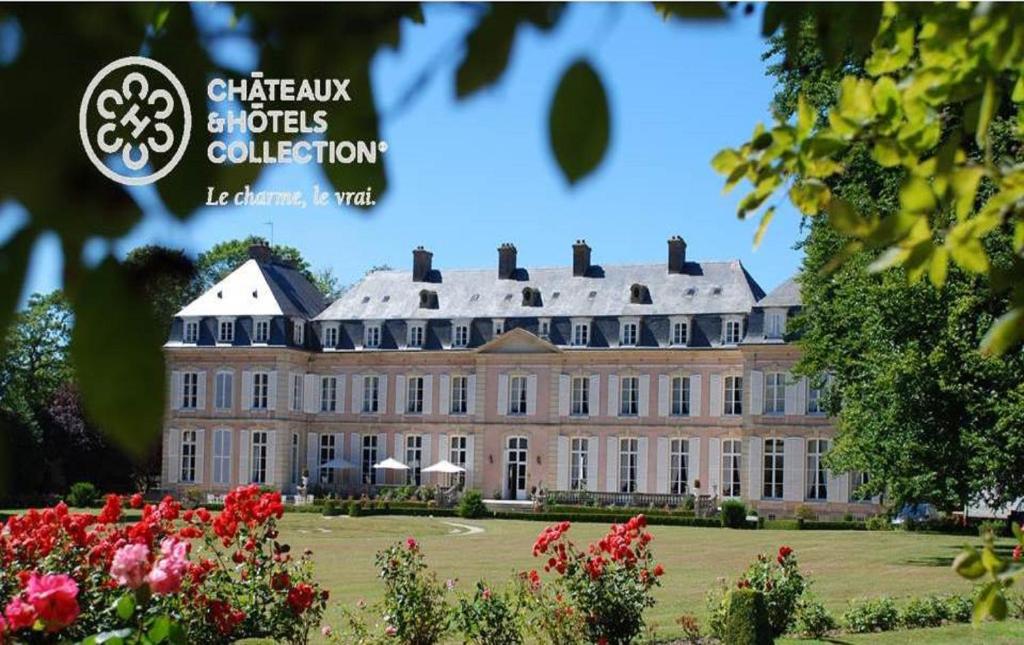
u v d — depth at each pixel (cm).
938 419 2092
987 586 332
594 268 5562
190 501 5162
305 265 7781
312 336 5781
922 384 2042
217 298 5738
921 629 1557
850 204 246
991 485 2070
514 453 5447
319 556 2877
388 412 5644
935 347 2002
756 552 3067
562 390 5378
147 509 951
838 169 294
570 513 4722
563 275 5588
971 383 2027
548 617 1281
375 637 1245
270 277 5825
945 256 250
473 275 5744
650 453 5234
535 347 5406
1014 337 220
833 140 279
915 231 241
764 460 4941
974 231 251
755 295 5241
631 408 5284
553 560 1303
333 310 5819
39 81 105
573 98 119
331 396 5753
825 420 4834
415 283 5806
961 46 253
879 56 293
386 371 5669
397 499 5303
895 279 2030
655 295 5325
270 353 5584
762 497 4931
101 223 107
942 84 264
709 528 4316
